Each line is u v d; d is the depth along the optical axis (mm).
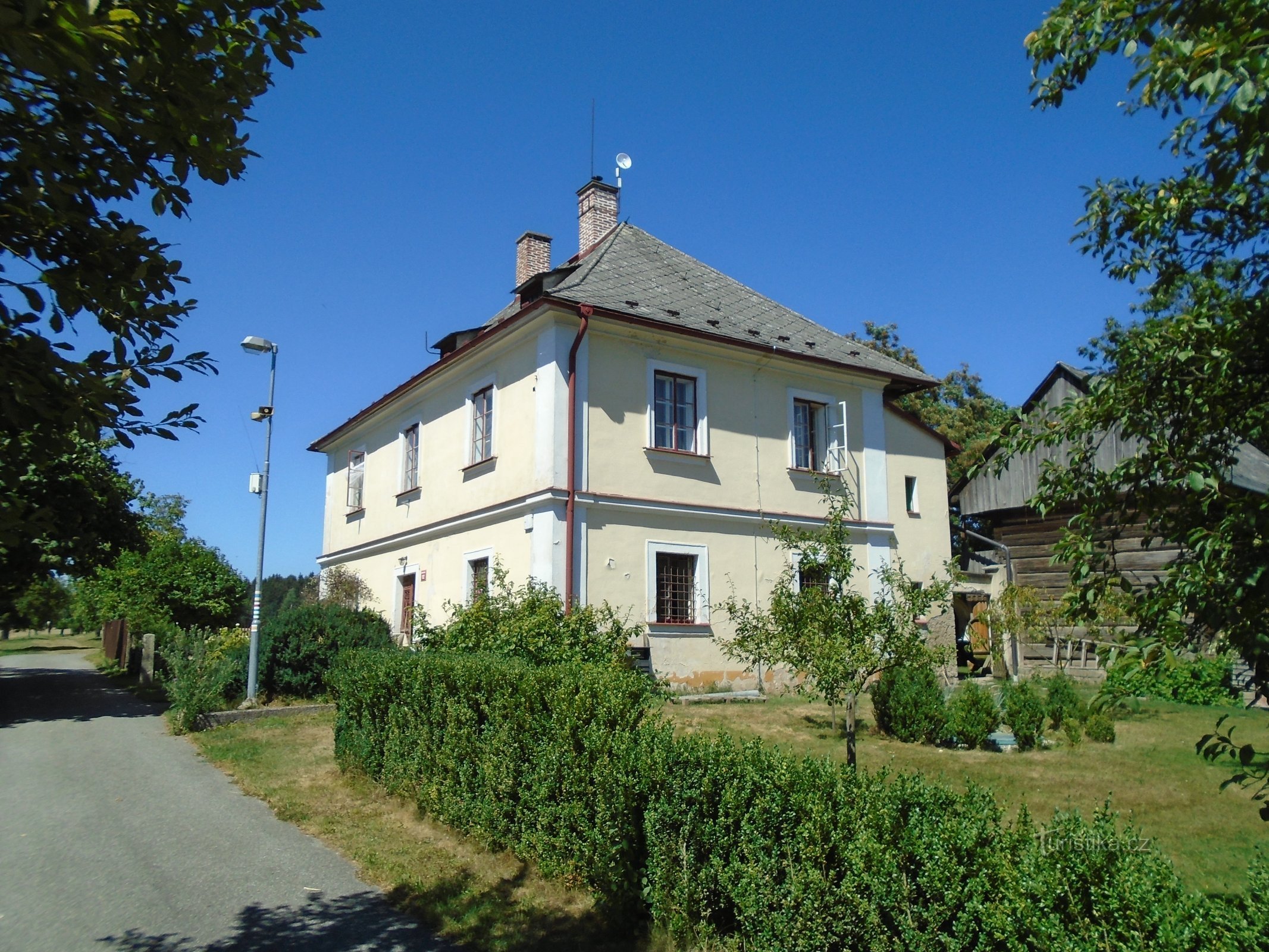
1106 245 3834
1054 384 19969
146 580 25422
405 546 18938
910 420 18750
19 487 3242
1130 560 13047
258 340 13719
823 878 3619
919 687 10484
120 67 2818
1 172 2898
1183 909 2471
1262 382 3219
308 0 3254
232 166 3299
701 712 12359
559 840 5551
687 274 18047
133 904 5508
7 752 11031
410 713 7832
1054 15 3576
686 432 15406
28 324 2967
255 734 11680
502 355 15539
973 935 3021
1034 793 7785
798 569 7840
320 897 5598
